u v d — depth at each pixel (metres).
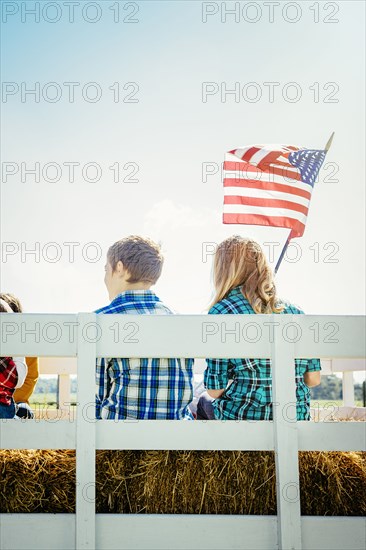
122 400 3.23
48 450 3.07
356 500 3.05
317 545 2.93
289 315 3.00
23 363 3.65
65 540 2.89
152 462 3.02
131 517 2.91
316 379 3.52
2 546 2.89
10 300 4.12
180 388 3.28
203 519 2.92
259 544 2.92
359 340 3.03
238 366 3.31
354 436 2.96
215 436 2.94
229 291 3.46
